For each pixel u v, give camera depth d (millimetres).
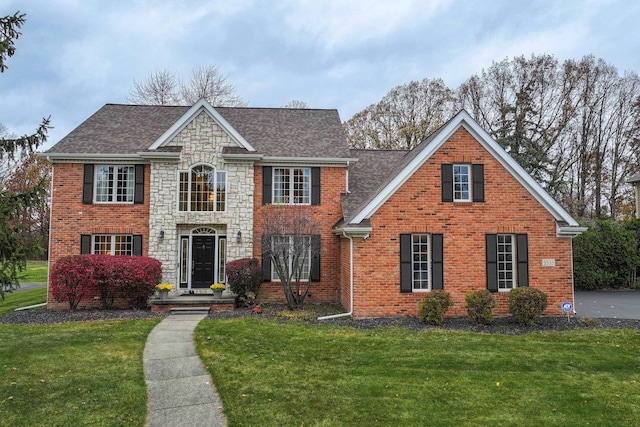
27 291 21500
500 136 35656
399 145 37500
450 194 13703
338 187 17000
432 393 6793
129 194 16516
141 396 6598
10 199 9375
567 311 12867
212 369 7930
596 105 34562
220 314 13688
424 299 12484
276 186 17078
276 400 6457
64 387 6922
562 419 5902
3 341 9898
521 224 13758
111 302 15266
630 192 34656
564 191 34281
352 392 6801
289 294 14602
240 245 16281
